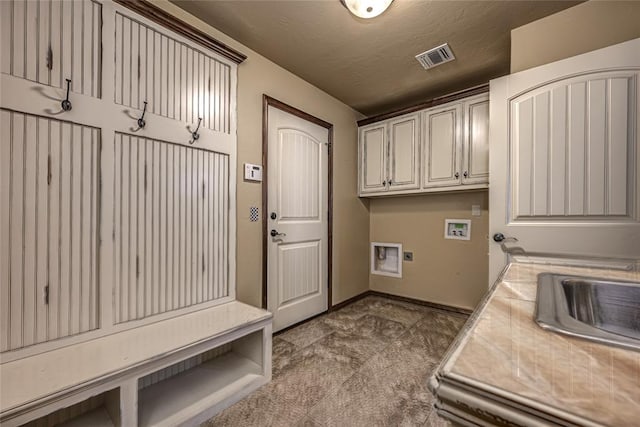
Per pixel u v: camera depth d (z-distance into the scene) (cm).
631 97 135
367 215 327
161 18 146
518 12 160
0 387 91
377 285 326
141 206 142
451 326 234
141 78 142
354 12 152
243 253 194
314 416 130
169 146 153
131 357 111
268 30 179
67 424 112
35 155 113
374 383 154
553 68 154
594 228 144
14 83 108
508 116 168
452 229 275
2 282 107
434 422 127
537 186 159
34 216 113
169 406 127
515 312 59
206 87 170
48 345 115
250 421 126
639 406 30
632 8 142
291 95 231
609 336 45
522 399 31
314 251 254
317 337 213
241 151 192
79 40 123
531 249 159
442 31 178
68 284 121
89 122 126
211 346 130
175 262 155
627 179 136
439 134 251
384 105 299
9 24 108
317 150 258
